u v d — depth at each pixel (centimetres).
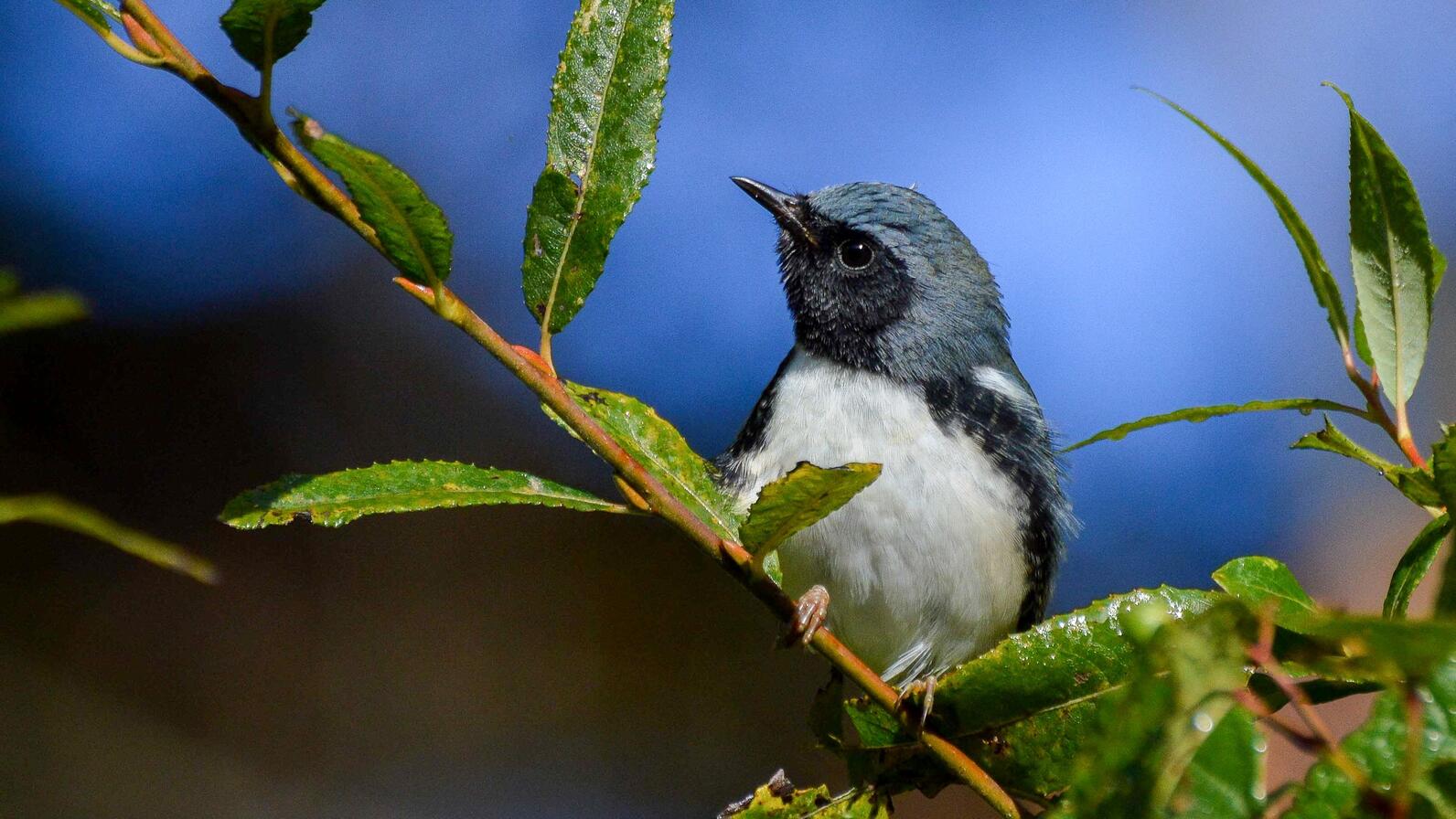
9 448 1672
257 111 422
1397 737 349
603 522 1786
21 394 1697
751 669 1730
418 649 1686
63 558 1652
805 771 1672
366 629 1689
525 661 1705
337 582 1708
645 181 493
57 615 1609
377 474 501
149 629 1636
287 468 1734
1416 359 500
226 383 1767
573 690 1703
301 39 417
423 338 1828
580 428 486
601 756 1664
